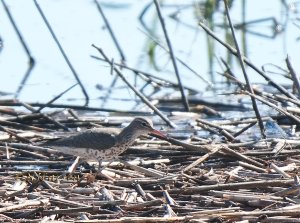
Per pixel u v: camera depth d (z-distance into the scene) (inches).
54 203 465.1
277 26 948.0
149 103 679.1
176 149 575.5
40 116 661.9
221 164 541.3
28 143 593.9
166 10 998.4
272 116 668.1
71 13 991.6
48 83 816.3
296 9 992.9
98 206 455.2
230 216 438.0
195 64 863.7
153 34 936.9
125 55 885.2
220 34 938.7
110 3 1022.4
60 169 546.0
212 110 721.6
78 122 668.1
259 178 506.6
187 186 496.7
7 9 861.8
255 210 452.4
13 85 809.5
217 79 827.4
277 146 569.6
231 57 885.8
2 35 924.0
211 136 639.1
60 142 545.0
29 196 478.6
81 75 838.5
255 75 823.7
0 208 452.4
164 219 432.8
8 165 548.7
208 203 466.3
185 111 725.9
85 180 515.2
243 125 660.7
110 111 719.7
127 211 458.9
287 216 437.4
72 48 901.2
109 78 831.1
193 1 1010.1
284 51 882.8
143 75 808.9
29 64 866.8
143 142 595.2
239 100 758.5
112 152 543.2
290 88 767.7
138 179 506.3
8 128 629.6
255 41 917.8
